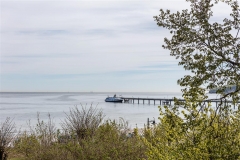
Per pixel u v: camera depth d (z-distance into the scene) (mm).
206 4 4547
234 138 4637
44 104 96500
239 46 4359
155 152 5668
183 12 4590
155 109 73062
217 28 4418
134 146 8281
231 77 4246
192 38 4480
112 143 8828
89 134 10508
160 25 4723
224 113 4508
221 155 4402
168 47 4723
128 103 106500
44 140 9781
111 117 47625
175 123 4793
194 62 4453
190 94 4414
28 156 9531
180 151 5000
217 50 4395
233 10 4512
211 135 4590
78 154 8633
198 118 4613
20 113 56719
